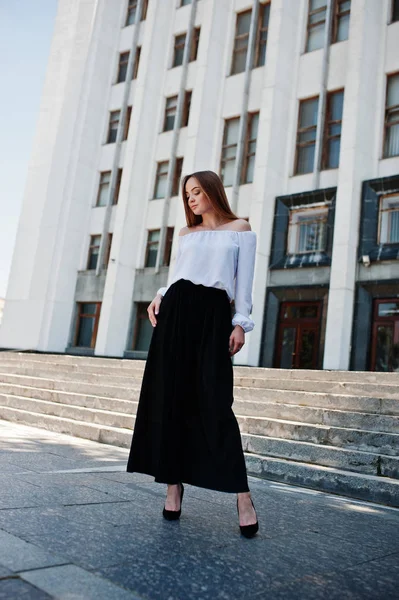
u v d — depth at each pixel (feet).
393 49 55.06
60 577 5.30
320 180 56.34
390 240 49.85
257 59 65.36
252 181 62.23
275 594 5.43
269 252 56.90
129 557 6.18
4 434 18.42
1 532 6.60
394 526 9.24
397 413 16.15
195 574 5.82
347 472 12.93
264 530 8.07
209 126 65.51
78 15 83.76
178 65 74.90
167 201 69.92
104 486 10.46
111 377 28.63
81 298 75.66
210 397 7.75
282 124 59.41
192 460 7.74
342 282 49.80
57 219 77.05
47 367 35.76
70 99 80.84
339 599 5.42
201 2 74.18
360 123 52.60
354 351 49.16
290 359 53.88
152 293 68.69
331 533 8.25
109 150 79.25
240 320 8.09
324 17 60.75
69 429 20.47
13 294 79.00
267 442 15.19
